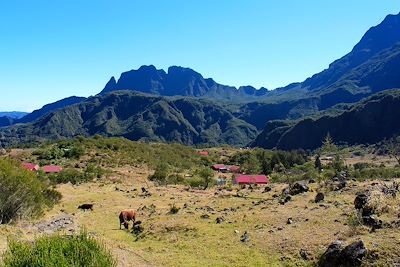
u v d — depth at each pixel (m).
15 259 13.73
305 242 25.02
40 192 38.56
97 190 73.69
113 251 25.52
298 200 41.06
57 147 134.50
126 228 38.06
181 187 80.88
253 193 59.09
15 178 34.00
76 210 49.72
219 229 32.31
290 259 23.27
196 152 186.38
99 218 44.28
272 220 32.44
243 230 31.02
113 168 112.69
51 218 39.25
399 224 23.78
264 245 26.17
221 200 51.50
